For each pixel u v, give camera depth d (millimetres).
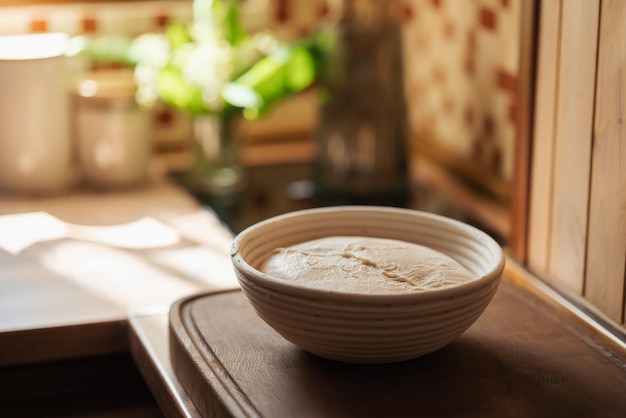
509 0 1760
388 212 1393
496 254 1274
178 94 1860
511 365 1292
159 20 2010
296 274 1264
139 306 1512
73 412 1507
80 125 1870
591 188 1392
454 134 1969
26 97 1806
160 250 1669
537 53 1464
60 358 1472
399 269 1274
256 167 2014
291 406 1216
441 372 1276
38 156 1834
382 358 1246
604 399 1239
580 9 1378
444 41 1958
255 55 1927
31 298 1525
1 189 1860
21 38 1889
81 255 1648
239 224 1806
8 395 1508
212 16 1886
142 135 1887
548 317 1392
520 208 1520
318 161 1920
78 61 1981
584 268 1417
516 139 1511
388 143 1869
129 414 1509
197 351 1307
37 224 1748
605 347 1327
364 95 1850
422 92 2059
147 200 1850
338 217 1392
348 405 1220
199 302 1421
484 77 1852
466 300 1212
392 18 1903
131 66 1938
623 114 1327
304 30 2088
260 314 1257
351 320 1201
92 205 1824
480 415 1212
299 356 1302
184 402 1294
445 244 1365
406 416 1206
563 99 1426
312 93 2123
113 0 1977
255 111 1873
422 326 1209
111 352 1489
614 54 1332
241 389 1240
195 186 1934
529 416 1212
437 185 1916
